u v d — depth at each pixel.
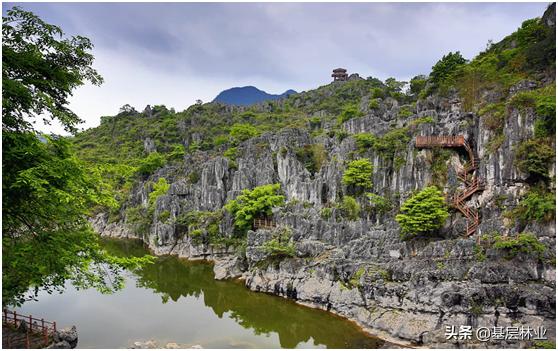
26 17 23.52
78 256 25.08
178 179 111.19
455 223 54.53
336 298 49.50
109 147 177.88
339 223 60.12
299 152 90.81
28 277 24.55
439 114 78.38
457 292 41.47
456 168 63.31
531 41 85.25
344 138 85.94
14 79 23.23
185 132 171.25
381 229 58.78
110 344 42.12
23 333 36.53
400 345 41.16
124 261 27.98
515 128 54.66
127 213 113.19
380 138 76.38
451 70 93.75
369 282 47.03
